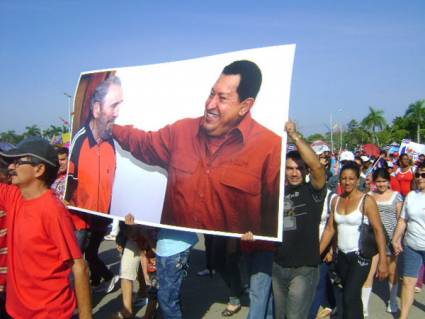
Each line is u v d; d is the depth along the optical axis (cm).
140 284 598
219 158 394
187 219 411
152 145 448
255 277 425
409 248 518
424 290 670
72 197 521
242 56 390
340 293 479
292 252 388
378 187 601
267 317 439
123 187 470
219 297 632
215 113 400
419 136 6862
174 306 447
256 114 374
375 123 7631
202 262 829
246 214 373
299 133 363
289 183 401
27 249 268
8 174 345
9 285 279
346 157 954
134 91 476
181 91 432
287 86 363
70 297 281
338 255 452
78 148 525
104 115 500
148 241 506
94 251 639
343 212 446
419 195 521
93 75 525
